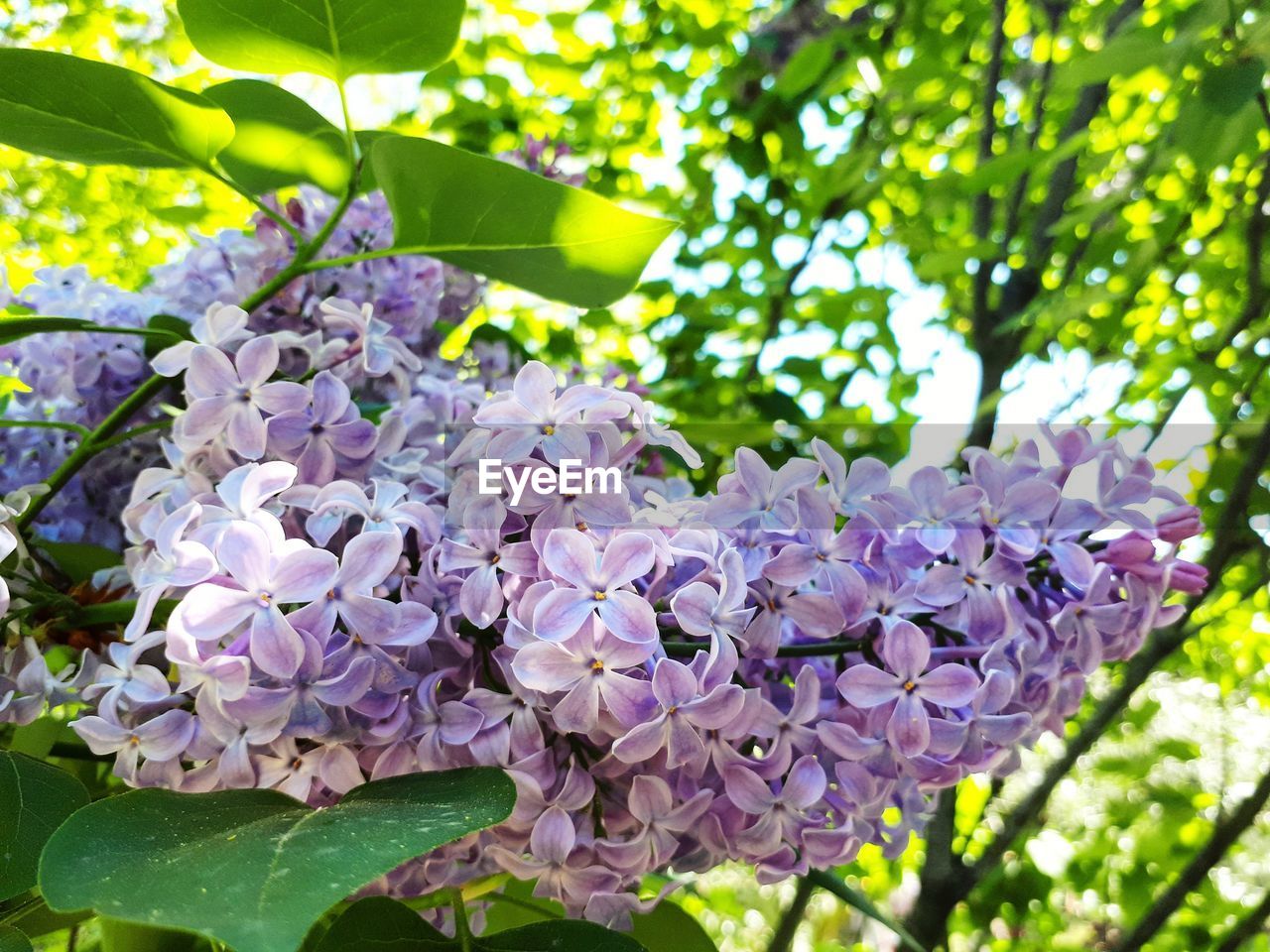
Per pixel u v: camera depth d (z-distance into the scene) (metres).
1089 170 0.44
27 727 0.18
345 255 0.22
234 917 0.11
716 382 0.45
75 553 0.19
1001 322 0.40
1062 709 0.16
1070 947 0.59
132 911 0.11
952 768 0.15
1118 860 0.58
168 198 0.58
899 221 0.53
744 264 0.51
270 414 0.16
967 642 0.16
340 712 0.14
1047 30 0.44
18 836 0.15
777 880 0.16
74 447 0.20
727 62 0.54
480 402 0.19
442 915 0.19
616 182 0.55
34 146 0.18
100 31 0.69
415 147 0.17
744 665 0.16
